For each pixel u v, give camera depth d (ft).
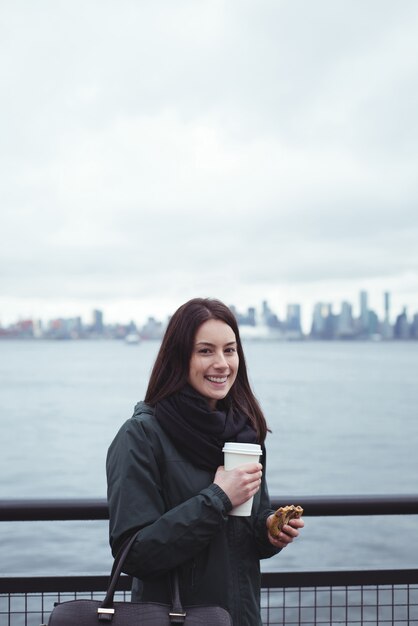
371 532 38.27
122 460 6.88
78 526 36.29
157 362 7.37
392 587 8.88
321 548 35.42
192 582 6.84
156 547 6.50
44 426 108.06
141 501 6.72
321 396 164.76
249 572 7.14
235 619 6.95
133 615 6.22
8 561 30.73
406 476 64.95
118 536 6.66
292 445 84.69
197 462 6.98
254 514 7.30
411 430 98.99
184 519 6.55
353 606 8.94
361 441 88.17
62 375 270.05
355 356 546.67
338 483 61.87
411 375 273.13
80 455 77.36
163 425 7.04
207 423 7.02
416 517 41.45
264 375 266.16
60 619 6.17
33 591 8.40
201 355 7.23
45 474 65.77
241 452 6.85
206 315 7.29
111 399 159.22
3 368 343.67
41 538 34.14
